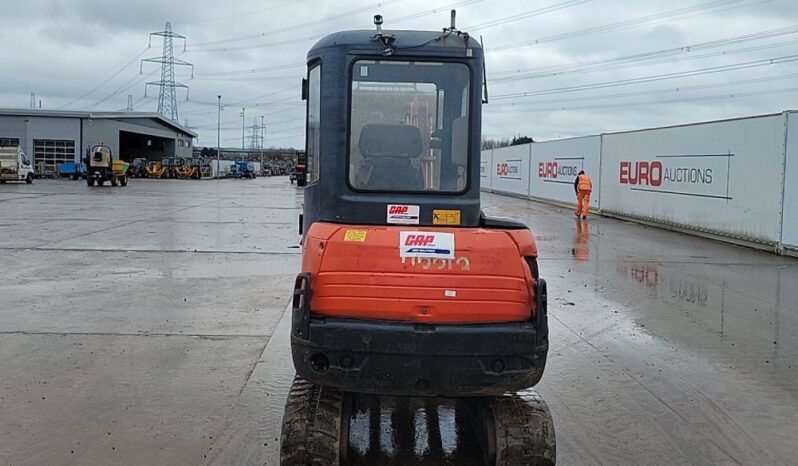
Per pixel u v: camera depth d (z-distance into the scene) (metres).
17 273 10.90
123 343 7.05
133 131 69.12
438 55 4.35
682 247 15.31
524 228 4.31
